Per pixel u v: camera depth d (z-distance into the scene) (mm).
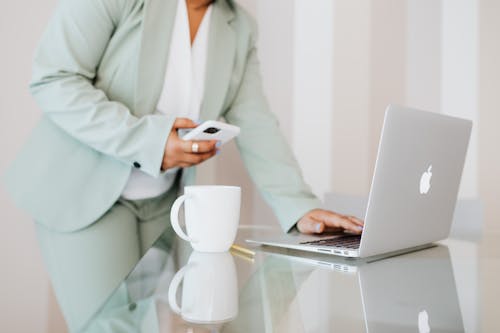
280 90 1997
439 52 2184
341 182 2090
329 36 2055
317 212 1117
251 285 589
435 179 921
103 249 1032
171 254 780
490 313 485
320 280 634
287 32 1997
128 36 1117
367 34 2096
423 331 421
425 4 2166
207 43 1268
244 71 1420
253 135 1354
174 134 1059
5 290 1621
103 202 1076
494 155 2184
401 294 560
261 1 1949
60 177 1062
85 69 1083
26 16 1675
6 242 1642
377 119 2119
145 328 417
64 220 1041
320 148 2062
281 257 812
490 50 2182
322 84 2053
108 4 1052
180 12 1212
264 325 430
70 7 1033
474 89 2182
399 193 809
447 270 723
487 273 703
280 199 1207
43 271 1646
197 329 416
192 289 560
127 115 1056
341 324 437
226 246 816
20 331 1625
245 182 1979
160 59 1143
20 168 1084
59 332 804
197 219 792
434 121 865
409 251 937
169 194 1314
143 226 1226
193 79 1258
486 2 2180
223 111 1398
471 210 1450
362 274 681
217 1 1326
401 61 2148
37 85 1060
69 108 1032
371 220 760
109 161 1102
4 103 1656
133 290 563
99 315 468
